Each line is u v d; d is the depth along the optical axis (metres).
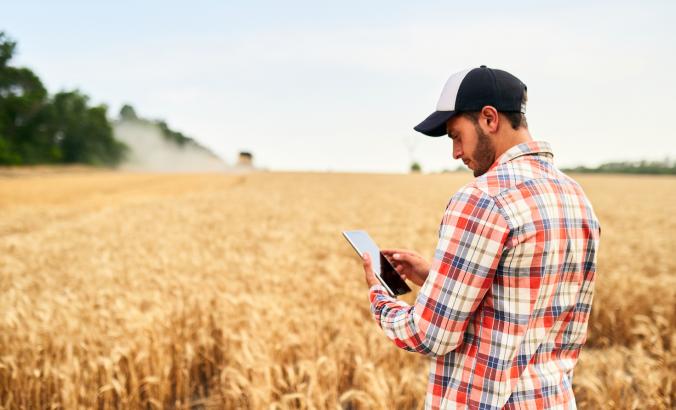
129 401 3.75
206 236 11.44
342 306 5.13
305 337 4.28
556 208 1.39
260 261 7.83
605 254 8.81
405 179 59.28
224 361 4.43
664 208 22.23
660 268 7.59
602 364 4.00
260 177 58.78
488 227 1.33
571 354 1.50
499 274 1.36
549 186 1.41
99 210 22.03
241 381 3.41
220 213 17.34
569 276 1.42
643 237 11.66
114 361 3.70
